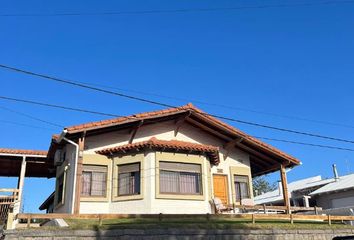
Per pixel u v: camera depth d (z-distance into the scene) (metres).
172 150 20.64
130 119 20.12
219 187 23.27
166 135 22.45
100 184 20.16
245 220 16.39
